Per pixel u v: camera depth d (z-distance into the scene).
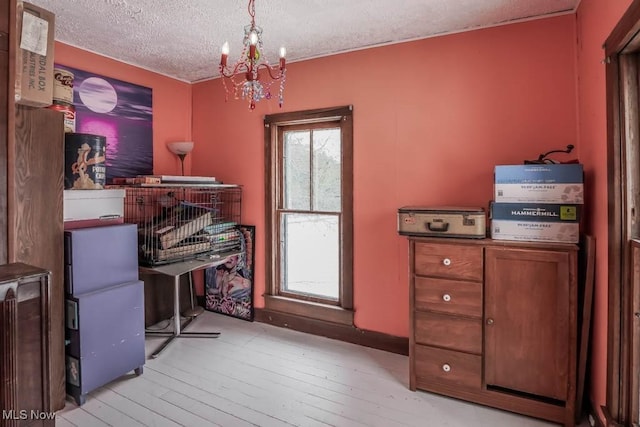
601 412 1.79
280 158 3.34
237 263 3.50
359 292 2.92
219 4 2.19
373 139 2.82
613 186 1.63
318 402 2.15
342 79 2.93
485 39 2.46
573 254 1.90
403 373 2.49
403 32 2.57
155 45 2.82
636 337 1.57
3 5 1.57
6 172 1.55
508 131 2.41
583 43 2.09
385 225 2.80
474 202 2.51
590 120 1.99
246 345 2.92
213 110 3.64
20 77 1.73
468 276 2.11
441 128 2.59
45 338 1.25
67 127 2.24
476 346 2.11
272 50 2.91
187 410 2.06
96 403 2.13
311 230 3.21
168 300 3.46
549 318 1.95
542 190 2.00
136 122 3.28
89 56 2.92
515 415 2.02
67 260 2.14
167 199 3.21
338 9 2.25
